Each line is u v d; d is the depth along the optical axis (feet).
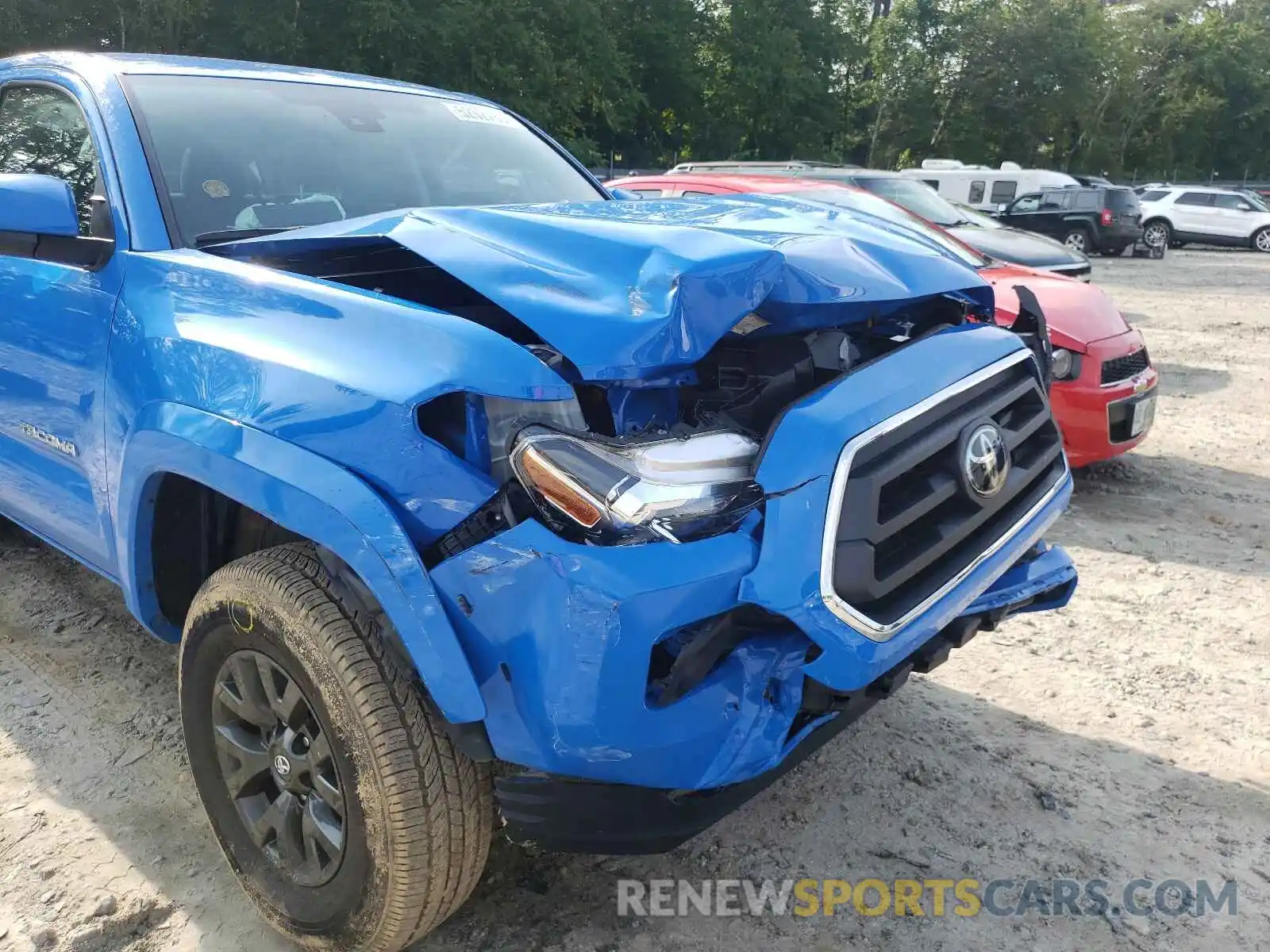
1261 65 189.98
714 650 5.70
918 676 11.41
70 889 7.60
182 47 69.46
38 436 9.37
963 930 7.43
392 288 8.20
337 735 6.06
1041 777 9.43
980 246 28.02
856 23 158.61
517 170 11.34
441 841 6.05
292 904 6.74
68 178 9.37
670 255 6.19
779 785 9.21
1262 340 36.86
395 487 5.79
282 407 6.25
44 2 60.13
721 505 5.74
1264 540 16.17
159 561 8.07
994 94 158.71
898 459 6.20
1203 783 9.41
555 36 94.27
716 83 131.75
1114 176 186.80
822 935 7.34
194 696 7.24
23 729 9.73
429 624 5.60
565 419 5.84
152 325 7.51
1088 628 12.79
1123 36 178.91
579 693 5.36
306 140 9.91
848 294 6.84
